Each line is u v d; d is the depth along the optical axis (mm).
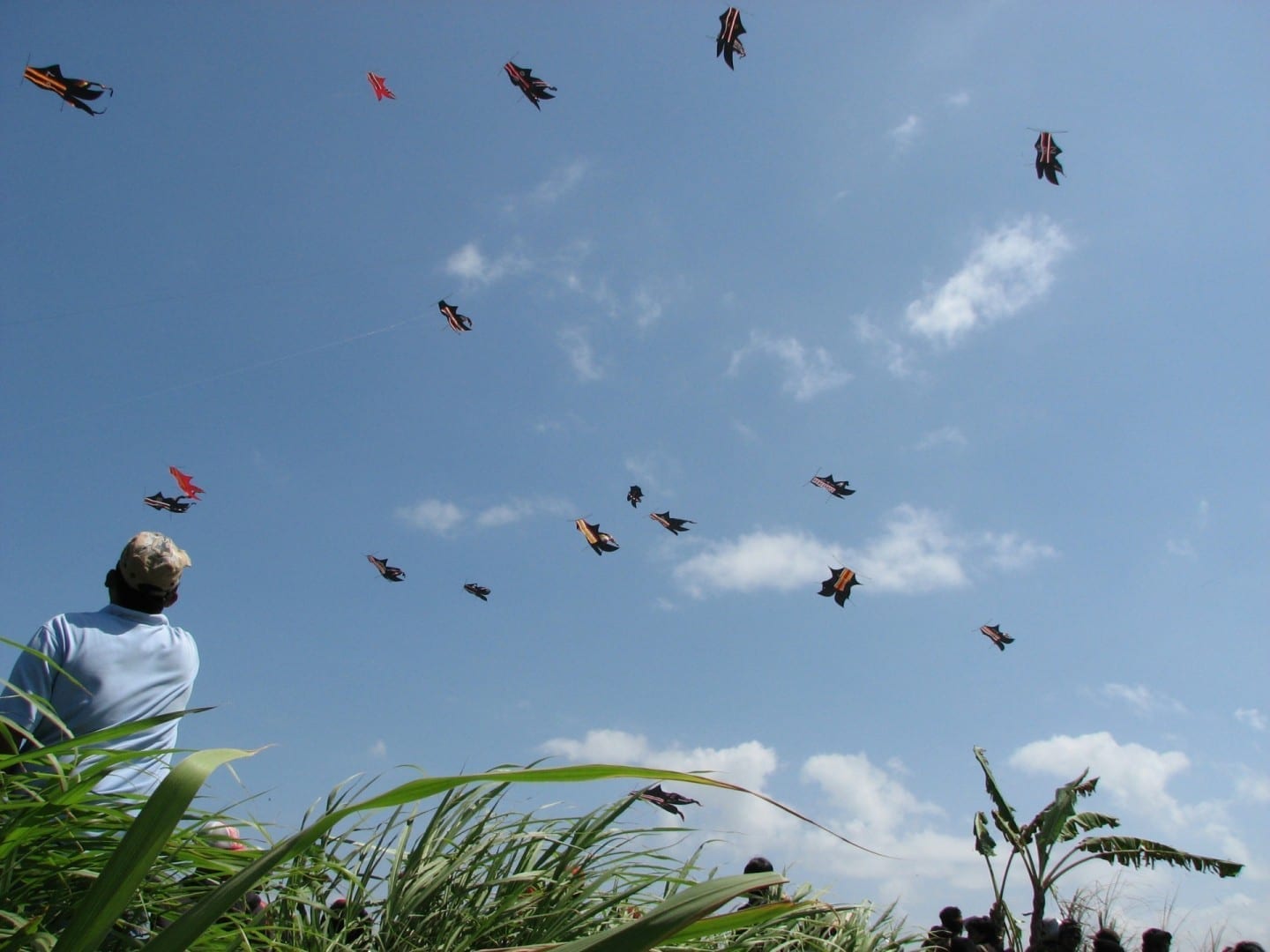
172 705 2576
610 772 1062
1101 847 10156
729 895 921
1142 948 6613
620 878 2516
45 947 1376
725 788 1125
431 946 2137
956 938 4422
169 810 969
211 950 1698
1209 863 9547
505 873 2439
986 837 11008
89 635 2457
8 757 1422
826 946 2545
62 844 1624
